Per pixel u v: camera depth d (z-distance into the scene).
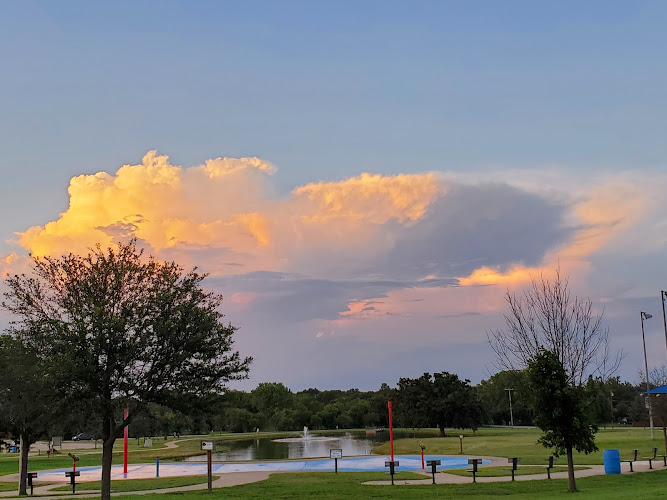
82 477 41.31
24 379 27.11
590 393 28.12
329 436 100.88
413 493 27.12
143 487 33.00
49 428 28.39
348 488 29.61
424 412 91.06
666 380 88.25
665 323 58.69
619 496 22.28
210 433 120.06
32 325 24.48
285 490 29.19
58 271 25.47
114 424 26.19
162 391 24.94
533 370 27.23
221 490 29.92
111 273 25.41
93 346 23.86
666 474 31.98
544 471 36.00
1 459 61.06
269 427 130.38
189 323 25.22
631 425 109.12
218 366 26.03
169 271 25.84
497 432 97.56
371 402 141.12
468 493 26.78
